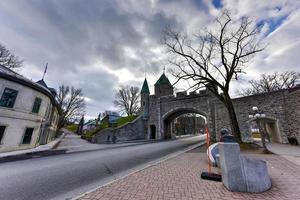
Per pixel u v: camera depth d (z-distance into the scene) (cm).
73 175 648
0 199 418
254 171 468
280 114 1817
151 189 464
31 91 1600
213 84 1692
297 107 1636
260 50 1549
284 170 659
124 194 427
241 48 1606
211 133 2572
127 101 5816
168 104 3322
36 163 891
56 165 835
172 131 3997
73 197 421
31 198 427
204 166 753
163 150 1452
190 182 527
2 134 1318
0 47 2597
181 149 1512
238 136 1452
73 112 4678
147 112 3762
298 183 513
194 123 6700
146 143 2320
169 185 498
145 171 664
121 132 3147
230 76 1591
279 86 3597
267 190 461
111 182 526
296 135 1627
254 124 3303
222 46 1628
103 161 945
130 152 1347
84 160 983
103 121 5538
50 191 477
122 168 771
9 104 1382
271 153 1049
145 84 4266
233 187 459
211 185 501
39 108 1738
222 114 2348
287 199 405
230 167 477
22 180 578
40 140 1947
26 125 1549
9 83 1382
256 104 2028
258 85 3919
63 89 4469
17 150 1430
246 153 1089
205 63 1772
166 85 3744
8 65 2647
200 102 2855
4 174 657
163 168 715
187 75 1741
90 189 496
